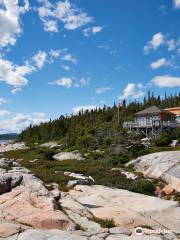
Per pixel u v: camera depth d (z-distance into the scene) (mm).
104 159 40844
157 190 23625
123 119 90188
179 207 15898
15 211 12312
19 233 10203
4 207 12633
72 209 13844
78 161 40281
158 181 26188
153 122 64375
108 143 57250
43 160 42031
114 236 10445
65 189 19078
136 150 41062
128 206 15805
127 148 43094
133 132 64688
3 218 11617
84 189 19844
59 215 12008
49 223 11406
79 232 10773
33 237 9719
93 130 78188
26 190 14469
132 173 30281
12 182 15195
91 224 12125
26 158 48094
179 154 31391
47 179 21219
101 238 10133
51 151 51625
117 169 32469
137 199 17438
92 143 59625
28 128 137000
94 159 43812
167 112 68750
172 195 22516
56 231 10523
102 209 14461
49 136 107688
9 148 97750
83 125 99500
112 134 64438
